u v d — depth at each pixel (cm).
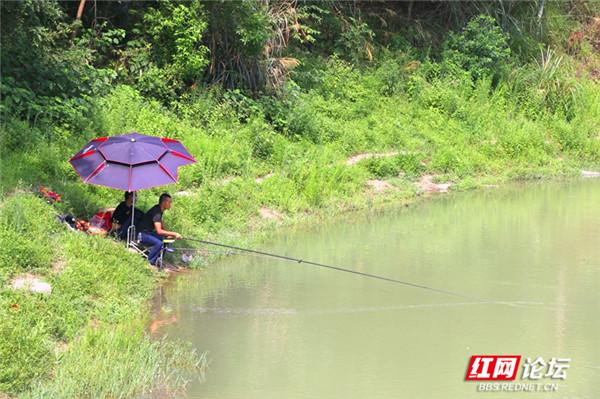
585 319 1353
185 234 1708
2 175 1584
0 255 1266
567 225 2078
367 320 1330
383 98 2980
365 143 2633
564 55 3819
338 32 3136
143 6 2453
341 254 1750
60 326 1162
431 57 3403
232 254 1708
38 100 1919
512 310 1394
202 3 2369
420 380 1102
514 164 2864
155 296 1425
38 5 1961
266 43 2556
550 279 1582
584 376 1127
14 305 1148
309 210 2114
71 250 1380
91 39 2323
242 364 1139
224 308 1374
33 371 1023
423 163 2645
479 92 3178
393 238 1911
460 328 1301
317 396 1043
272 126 2467
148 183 1441
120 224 1556
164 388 1051
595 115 3441
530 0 3781
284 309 1379
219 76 2483
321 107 2733
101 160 1462
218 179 2064
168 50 2370
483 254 1767
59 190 1628
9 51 1952
